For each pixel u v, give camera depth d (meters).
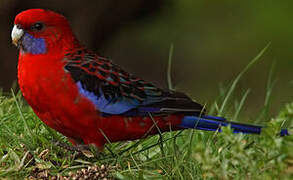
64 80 8.84
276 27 26.16
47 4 20.78
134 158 9.50
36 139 9.53
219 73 25.77
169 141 9.94
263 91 24.17
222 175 7.72
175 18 25.58
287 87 24.17
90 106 8.89
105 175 8.70
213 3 26.78
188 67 26.42
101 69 9.13
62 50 9.24
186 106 9.22
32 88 8.97
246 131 9.07
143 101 9.13
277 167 7.60
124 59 25.77
